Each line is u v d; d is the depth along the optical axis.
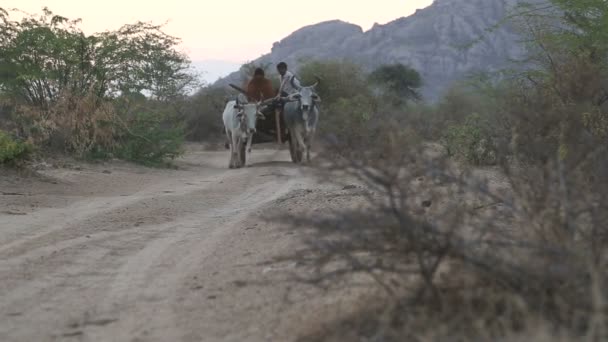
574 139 7.34
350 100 44.09
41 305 7.77
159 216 14.03
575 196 6.30
